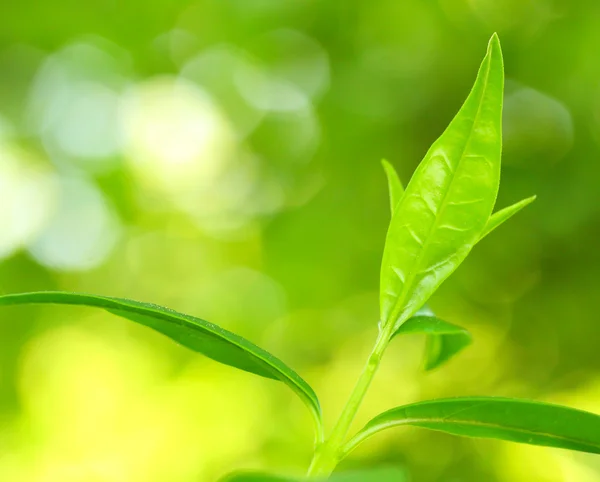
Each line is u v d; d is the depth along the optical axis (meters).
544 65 5.13
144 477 7.14
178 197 8.39
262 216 6.88
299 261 6.10
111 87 8.16
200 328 1.01
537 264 5.07
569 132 5.08
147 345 7.68
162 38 6.95
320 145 6.17
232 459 6.54
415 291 0.99
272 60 6.42
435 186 0.97
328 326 6.32
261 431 6.55
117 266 8.24
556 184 4.94
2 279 7.46
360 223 5.81
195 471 6.89
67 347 7.55
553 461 4.97
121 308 0.99
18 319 7.11
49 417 7.21
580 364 5.12
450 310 5.38
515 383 5.36
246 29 6.24
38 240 7.93
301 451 6.25
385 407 5.90
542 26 5.26
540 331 5.19
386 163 1.22
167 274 8.14
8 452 6.93
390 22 5.64
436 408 0.99
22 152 8.18
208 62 7.10
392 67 5.66
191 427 7.12
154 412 7.36
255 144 7.03
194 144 8.29
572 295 5.00
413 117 5.51
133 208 8.45
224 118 7.43
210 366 7.31
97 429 7.33
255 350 0.96
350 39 5.87
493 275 5.14
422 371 1.35
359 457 5.17
